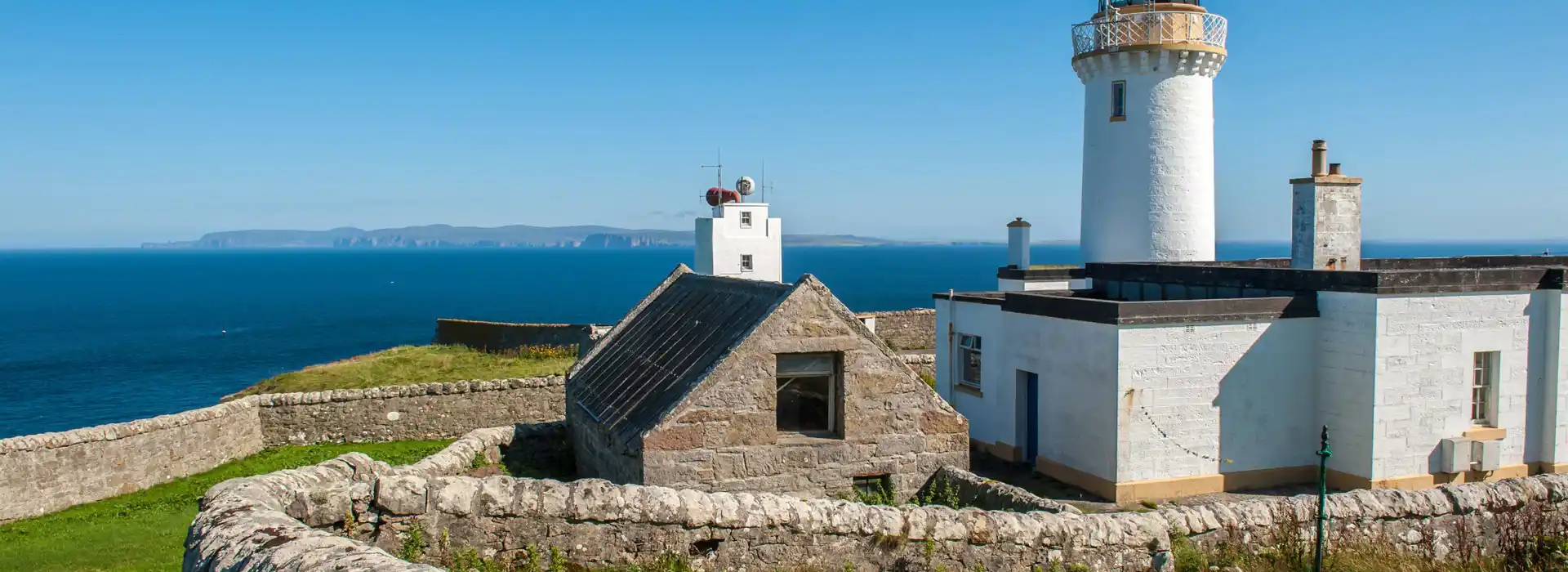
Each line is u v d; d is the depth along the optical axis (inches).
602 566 420.8
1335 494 511.2
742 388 583.2
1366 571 456.4
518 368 1517.0
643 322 828.6
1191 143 1213.7
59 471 834.8
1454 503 506.6
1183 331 751.1
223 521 373.7
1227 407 767.1
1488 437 774.5
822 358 608.4
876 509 453.4
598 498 423.8
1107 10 1250.0
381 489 407.2
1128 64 1203.2
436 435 1128.2
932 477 617.9
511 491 421.1
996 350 903.7
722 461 579.8
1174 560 464.8
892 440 609.6
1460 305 759.7
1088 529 465.7
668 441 570.6
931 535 446.9
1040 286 1274.6
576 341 1640.0
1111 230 1243.8
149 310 5132.9
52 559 648.4
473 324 1770.4
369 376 1501.0
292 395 1081.4
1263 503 504.1
